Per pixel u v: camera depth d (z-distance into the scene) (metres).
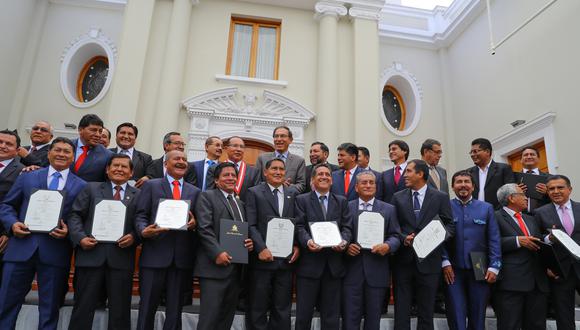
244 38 7.73
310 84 7.52
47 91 7.67
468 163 7.93
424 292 3.24
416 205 3.46
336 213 3.35
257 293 3.10
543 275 3.42
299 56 7.62
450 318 3.37
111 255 2.91
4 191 3.37
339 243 3.06
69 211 3.06
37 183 3.06
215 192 3.22
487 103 7.48
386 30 8.73
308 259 3.18
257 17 7.71
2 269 3.21
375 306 3.15
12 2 7.12
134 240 3.00
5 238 3.15
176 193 3.21
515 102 6.76
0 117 7.07
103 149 3.71
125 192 3.22
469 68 8.09
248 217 3.24
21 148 4.30
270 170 3.36
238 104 7.18
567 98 5.73
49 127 4.19
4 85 7.13
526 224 3.52
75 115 7.65
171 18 7.04
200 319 2.88
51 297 2.95
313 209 3.33
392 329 3.50
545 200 4.16
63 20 8.00
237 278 3.12
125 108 6.39
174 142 4.19
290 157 4.36
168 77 6.72
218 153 4.29
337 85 7.30
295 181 4.20
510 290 3.30
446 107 8.59
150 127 6.50
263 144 7.20
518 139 6.62
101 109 7.66
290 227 3.16
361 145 6.89
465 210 3.52
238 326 3.39
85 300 2.86
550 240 3.36
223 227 3.00
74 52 7.86
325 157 4.39
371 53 7.41
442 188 4.37
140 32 6.78
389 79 8.69
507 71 7.00
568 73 5.74
